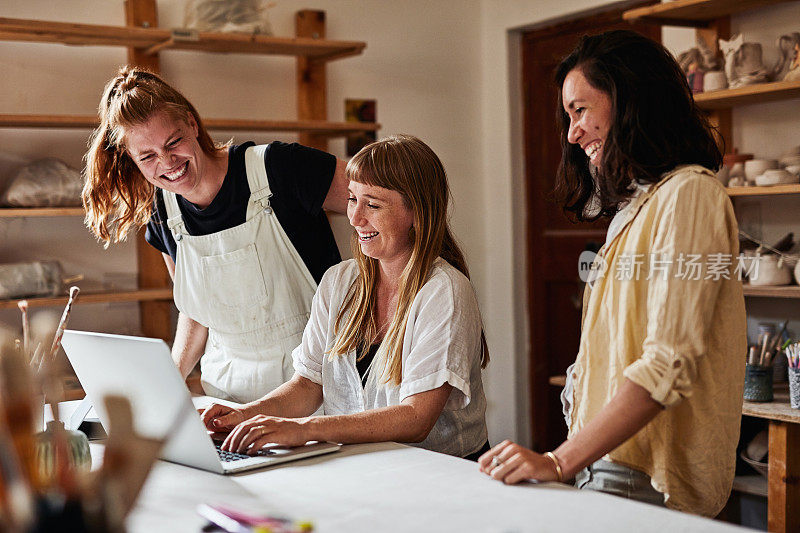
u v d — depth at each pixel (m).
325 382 1.92
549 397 4.51
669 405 1.33
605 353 1.51
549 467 1.34
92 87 3.57
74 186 3.31
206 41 3.45
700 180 1.39
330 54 3.88
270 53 3.83
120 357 1.46
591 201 1.69
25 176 3.26
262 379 2.26
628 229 1.48
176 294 2.34
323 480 1.37
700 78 3.20
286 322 2.27
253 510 1.23
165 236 2.33
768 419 2.86
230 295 2.26
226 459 1.51
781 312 3.19
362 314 1.85
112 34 3.28
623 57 1.43
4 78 3.39
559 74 1.58
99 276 3.58
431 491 1.30
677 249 1.36
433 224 1.78
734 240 1.43
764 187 2.97
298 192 2.20
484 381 4.64
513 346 4.51
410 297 1.75
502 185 4.53
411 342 1.73
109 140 2.17
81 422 1.76
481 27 4.59
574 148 1.66
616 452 1.48
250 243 2.23
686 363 1.33
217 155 2.23
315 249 2.28
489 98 4.57
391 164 1.75
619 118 1.43
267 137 3.98
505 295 4.54
